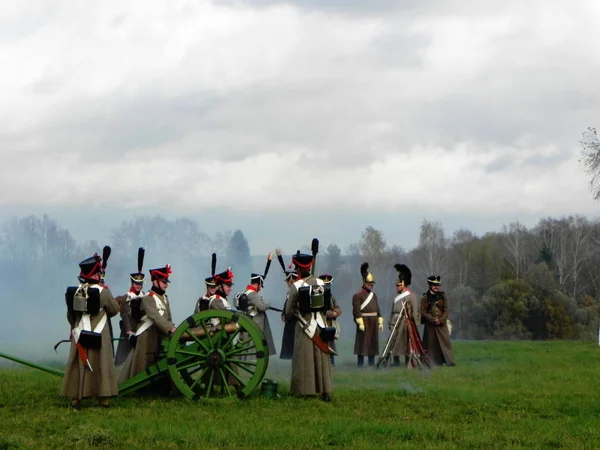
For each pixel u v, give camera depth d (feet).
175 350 36.42
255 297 52.70
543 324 167.63
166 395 37.99
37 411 33.71
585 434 30.58
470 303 171.32
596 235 222.07
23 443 27.40
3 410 33.83
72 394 34.40
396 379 46.85
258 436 29.19
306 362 37.50
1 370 47.80
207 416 33.04
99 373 34.45
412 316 55.77
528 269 200.64
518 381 45.96
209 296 46.44
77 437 28.30
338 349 77.87
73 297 34.65
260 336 36.86
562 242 215.31
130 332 51.98
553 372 50.67
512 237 225.56
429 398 38.60
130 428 30.35
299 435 29.35
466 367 54.80
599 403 37.68
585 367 54.24
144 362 37.78
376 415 34.22
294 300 37.88
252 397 37.37
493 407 36.40
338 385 43.47
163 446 27.68
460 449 27.84
